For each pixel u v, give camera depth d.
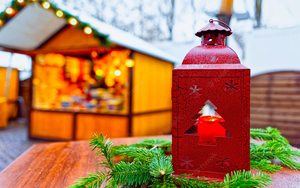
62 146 1.66
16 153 5.42
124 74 6.13
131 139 1.88
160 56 6.79
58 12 4.92
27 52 6.68
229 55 0.97
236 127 0.94
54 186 0.95
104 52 6.27
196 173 0.97
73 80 7.61
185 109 0.98
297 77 5.31
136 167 0.86
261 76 5.62
